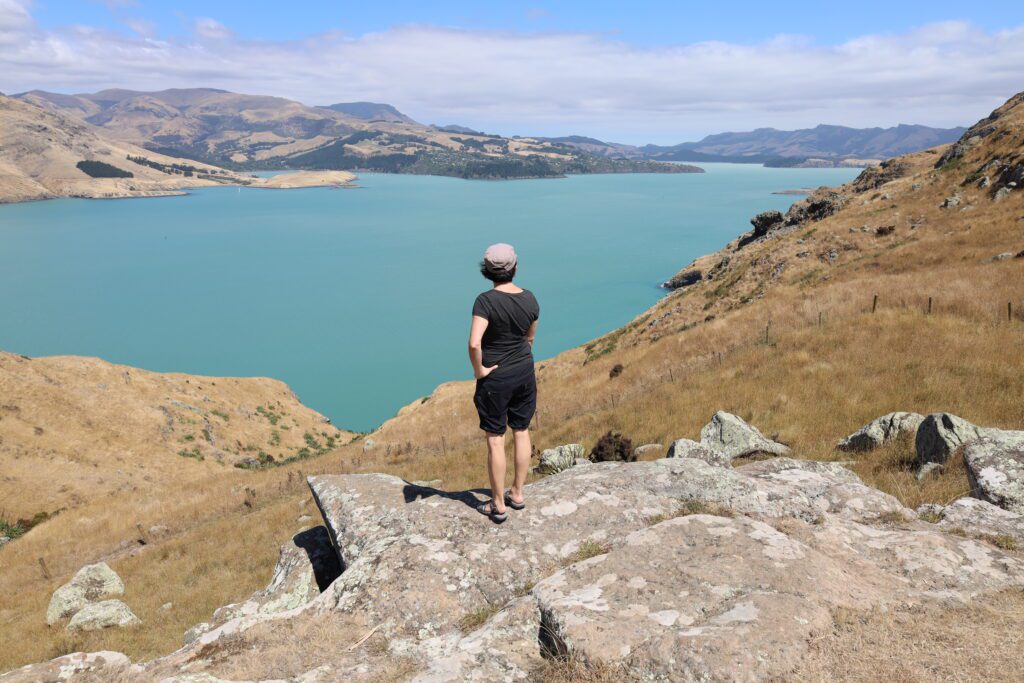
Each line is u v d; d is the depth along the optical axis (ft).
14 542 113.91
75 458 219.00
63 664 12.65
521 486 16.57
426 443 114.83
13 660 48.42
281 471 125.29
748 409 56.39
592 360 170.09
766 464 21.45
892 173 248.32
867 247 159.63
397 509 18.48
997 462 20.72
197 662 12.53
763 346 80.23
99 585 59.82
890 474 31.22
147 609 55.47
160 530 91.97
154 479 221.25
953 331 61.05
